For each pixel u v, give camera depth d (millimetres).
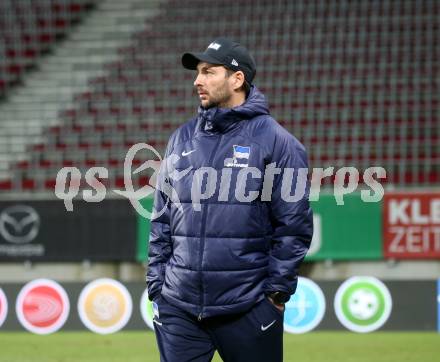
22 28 61156
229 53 13289
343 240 40969
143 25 60906
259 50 56688
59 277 42719
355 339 32000
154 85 55656
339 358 27859
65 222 42438
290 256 13000
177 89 55094
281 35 57406
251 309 13141
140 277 42344
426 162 48312
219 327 13250
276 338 13406
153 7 61906
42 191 49594
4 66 59281
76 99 56281
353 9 57938
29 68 59375
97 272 42469
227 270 12898
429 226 40469
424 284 33656
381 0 58000
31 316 34156
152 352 29109
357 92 53250
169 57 57969
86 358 28031
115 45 60219
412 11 57438
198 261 12969
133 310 33938
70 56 59781
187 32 59375
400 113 51812
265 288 13117
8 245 42656
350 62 55281
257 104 13305
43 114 55594
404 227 40625
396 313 33719
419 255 40500
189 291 13102
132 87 55969
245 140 13117
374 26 57031
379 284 33688
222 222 12883
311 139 50750
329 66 55219
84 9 63125
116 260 42250
